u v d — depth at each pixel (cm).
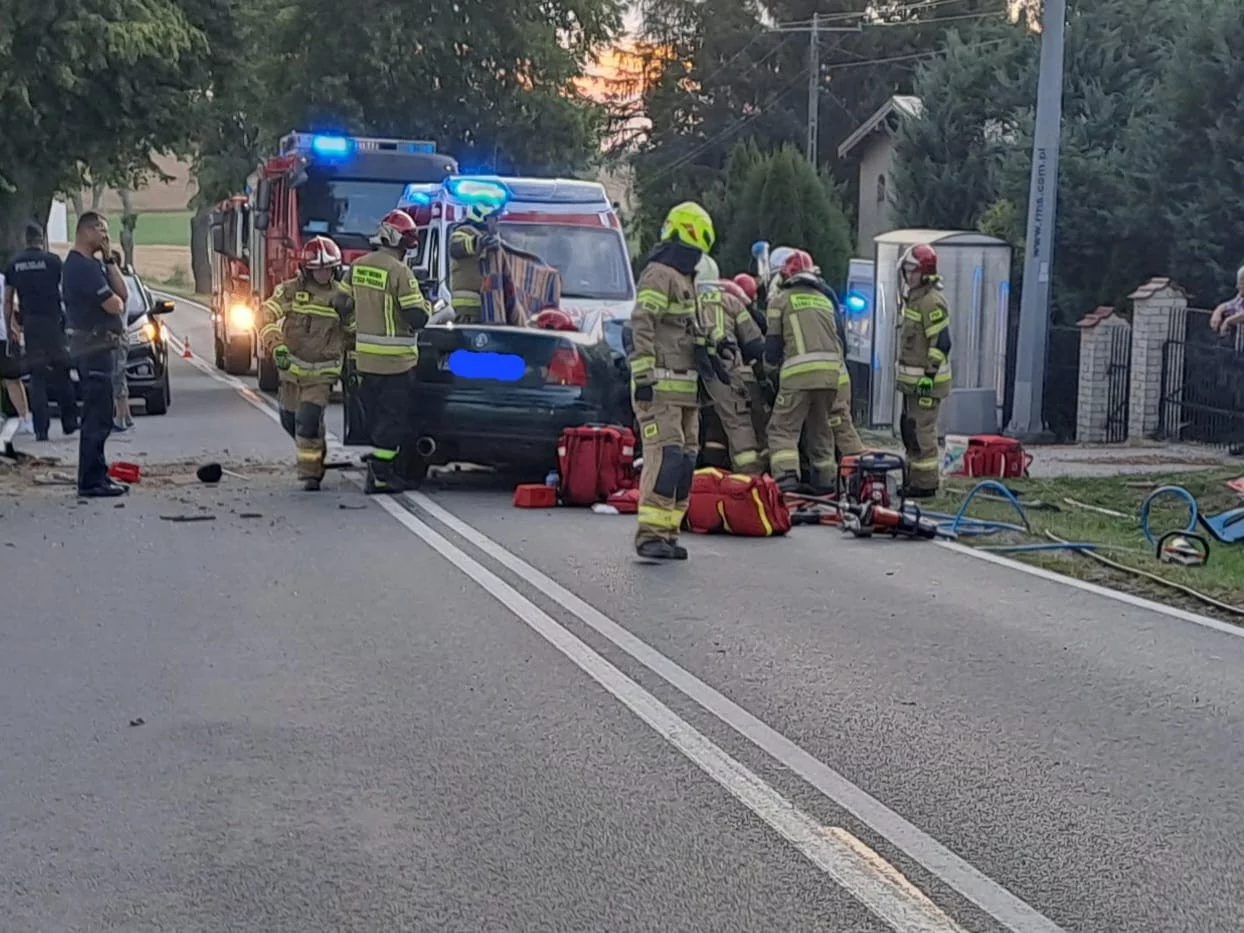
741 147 3038
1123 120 2503
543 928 454
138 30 2486
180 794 563
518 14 3759
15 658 746
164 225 10494
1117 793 572
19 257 1602
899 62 5212
